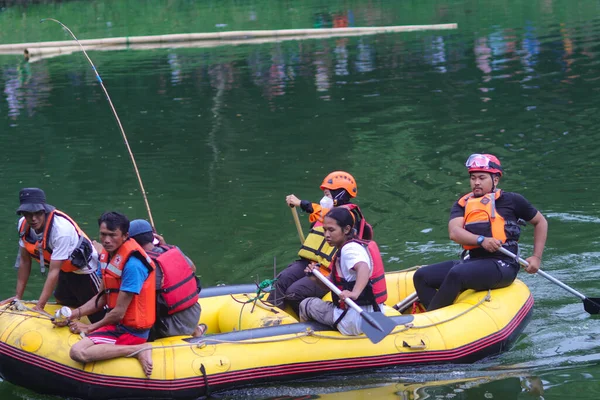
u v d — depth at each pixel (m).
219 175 14.07
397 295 8.79
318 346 7.10
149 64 26.05
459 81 20.92
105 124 18.45
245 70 24.33
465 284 7.82
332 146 15.63
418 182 13.13
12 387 7.18
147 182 13.84
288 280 8.15
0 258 10.62
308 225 11.38
